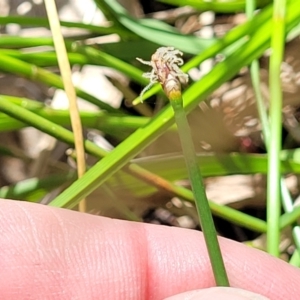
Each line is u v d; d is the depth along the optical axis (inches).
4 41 5.8
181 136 3.0
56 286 5.0
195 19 7.2
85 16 7.1
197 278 5.2
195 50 5.8
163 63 3.0
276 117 4.8
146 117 5.9
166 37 5.9
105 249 5.2
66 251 5.1
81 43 5.9
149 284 5.2
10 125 5.6
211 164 5.6
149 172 5.3
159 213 6.6
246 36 5.6
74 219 5.2
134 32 6.0
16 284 4.9
